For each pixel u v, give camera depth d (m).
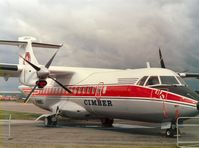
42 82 18.73
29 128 18.64
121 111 16.42
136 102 15.34
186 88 14.59
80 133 15.88
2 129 17.80
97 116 19.09
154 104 14.61
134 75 16.06
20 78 20.64
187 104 13.73
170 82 14.77
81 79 19.48
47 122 19.77
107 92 17.06
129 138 13.80
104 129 18.28
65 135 14.94
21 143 12.12
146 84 15.18
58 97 21.00
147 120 15.60
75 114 19.53
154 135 15.05
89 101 18.38
